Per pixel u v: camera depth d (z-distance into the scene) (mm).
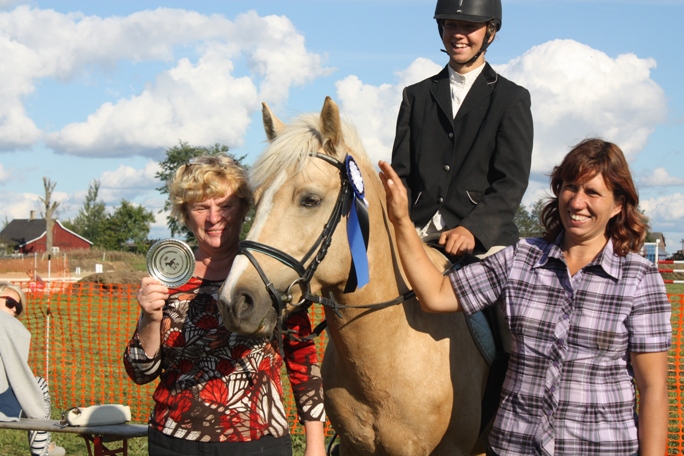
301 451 5293
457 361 2840
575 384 2379
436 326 2848
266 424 2393
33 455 4348
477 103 3449
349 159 2463
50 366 8172
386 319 2664
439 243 3156
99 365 8281
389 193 2619
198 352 2367
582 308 2400
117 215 55719
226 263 2527
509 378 2557
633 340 2336
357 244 2484
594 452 2344
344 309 2635
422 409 2727
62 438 5797
